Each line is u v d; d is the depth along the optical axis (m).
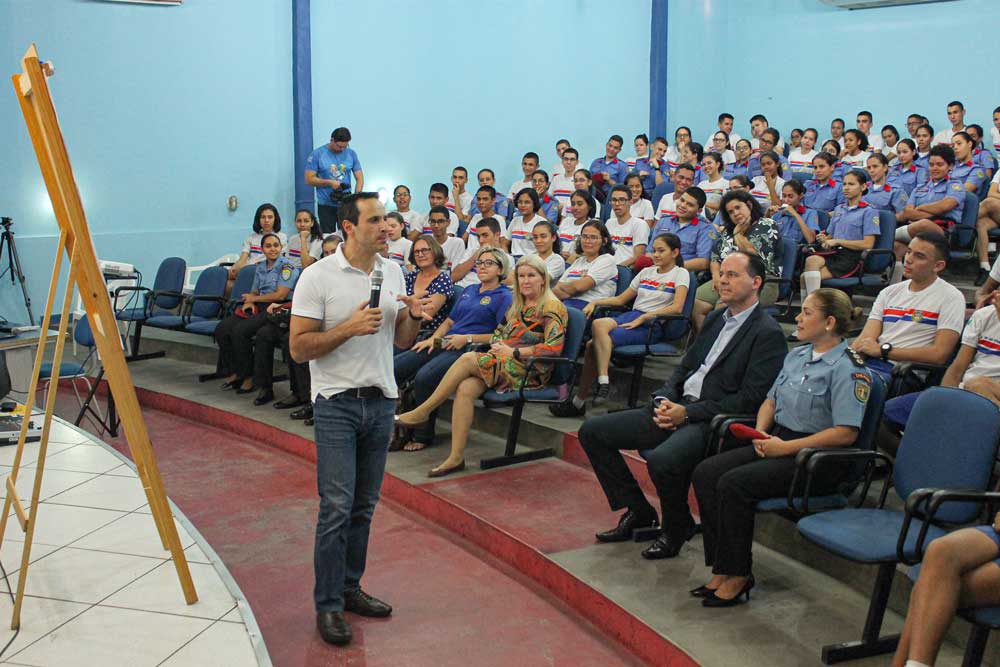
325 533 3.06
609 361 5.09
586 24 10.86
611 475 3.68
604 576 3.33
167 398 6.43
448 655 3.03
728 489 3.04
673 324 5.07
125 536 3.52
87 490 4.01
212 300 7.12
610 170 9.89
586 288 5.49
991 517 2.73
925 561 2.36
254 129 9.12
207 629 2.80
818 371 3.19
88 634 2.76
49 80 8.09
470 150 10.29
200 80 8.80
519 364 4.54
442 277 5.50
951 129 9.36
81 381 7.05
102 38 8.29
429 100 9.98
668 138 11.47
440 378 4.82
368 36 9.58
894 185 7.82
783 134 11.08
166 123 8.66
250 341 6.46
